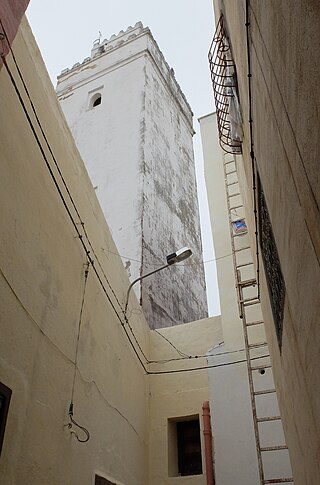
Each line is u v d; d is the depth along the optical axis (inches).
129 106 541.6
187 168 606.2
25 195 141.9
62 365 157.9
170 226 482.0
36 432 132.3
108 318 223.8
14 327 126.0
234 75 192.7
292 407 150.6
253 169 158.9
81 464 165.2
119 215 432.8
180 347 320.8
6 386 117.5
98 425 190.1
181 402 295.9
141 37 613.6
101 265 221.3
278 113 92.8
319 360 86.8
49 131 171.9
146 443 280.8
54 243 163.0
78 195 199.3
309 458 123.6
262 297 217.5
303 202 78.7
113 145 508.7
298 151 76.9
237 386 277.4
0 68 124.6
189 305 465.7
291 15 70.2
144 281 379.9
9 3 127.5
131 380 262.8
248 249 332.2
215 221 366.9
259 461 226.5
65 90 636.1
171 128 595.5
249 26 119.8
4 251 124.1
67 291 170.9
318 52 57.0
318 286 76.5
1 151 128.7
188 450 293.4
